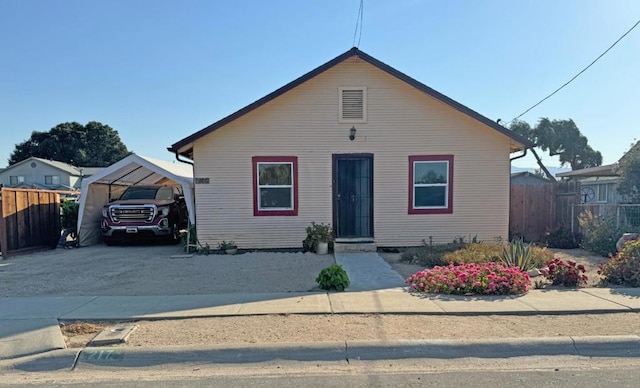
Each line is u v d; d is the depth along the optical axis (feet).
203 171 37.47
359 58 37.29
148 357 14.37
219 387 12.53
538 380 12.80
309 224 37.91
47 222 41.37
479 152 38.01
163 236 42.52
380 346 14.73
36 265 31.50
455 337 15.38
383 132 37.88
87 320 17.71
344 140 37.83
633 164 37.50
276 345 14.69
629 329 16.22
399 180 38.01
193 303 19.86
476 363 14.19
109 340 15.19
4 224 35.42
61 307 19.44
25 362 14.21
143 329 16.60
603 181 53.67
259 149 37.58
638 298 20.20
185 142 36.99
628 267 23.25
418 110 37.88
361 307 18.88
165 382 12.94
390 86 37.78
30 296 21.72
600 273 25.32
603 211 37.63
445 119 37.88
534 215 42.29
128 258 34.45
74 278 26.43
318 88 37.65
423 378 13.00
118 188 50.42
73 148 197.98
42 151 197.16
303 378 13.07
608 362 14.24
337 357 14.44
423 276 22.74
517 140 36.99
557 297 20.45
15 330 16.53
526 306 18.88
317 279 23.00
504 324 16.85
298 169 37.76
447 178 38.01
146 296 21.42
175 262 32.01
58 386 12.79
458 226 38.19
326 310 18.44
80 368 14.06
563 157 107.34
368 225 38.40
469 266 23.49
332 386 12.53
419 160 37.91
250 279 25.53
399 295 21.11
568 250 36.40
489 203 38.17
